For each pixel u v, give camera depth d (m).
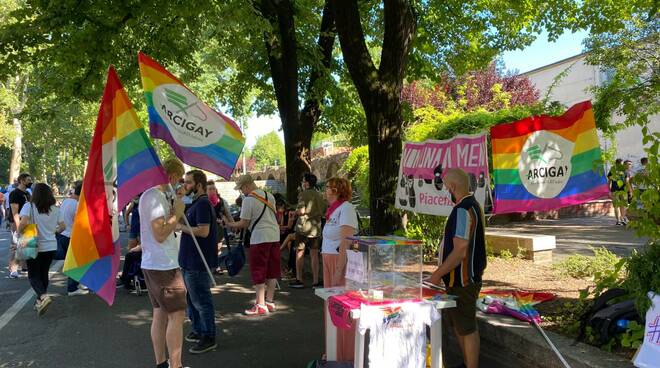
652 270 3.81
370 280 3.93
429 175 6.47
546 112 10.80
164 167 4.94
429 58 13.90
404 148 6.98
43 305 6.93
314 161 28.19
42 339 5.91
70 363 5.11
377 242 4.02
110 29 9.84
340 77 14.45
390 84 7.41
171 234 4.57
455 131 12.23
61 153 60.09
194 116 4.96
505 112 12.01
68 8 9.18
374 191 7.57
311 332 6.03
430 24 12.52
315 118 12.57
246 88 15.75
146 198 4.41
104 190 4.33
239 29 11.13
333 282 5.30
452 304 3.96
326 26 12.38
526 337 4.45
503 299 5.43
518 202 5.34
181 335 4.56
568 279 6.92
